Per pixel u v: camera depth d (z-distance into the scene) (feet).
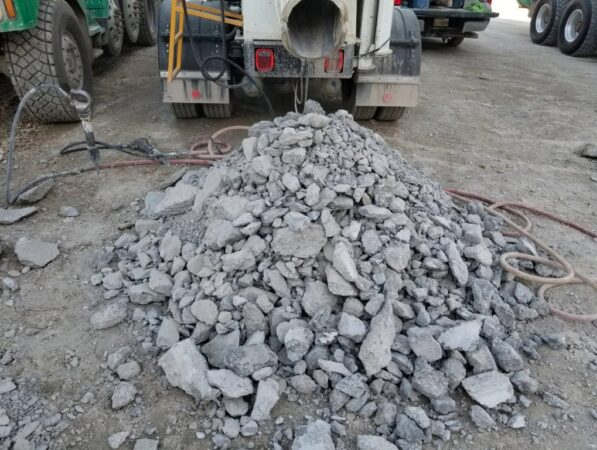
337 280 7.84
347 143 9.46
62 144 14.32
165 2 14.96
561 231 11.33
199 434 6.54
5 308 8.45
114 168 12.97
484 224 10.69
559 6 32.24
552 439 6.70
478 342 7.48
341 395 6.93
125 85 19.81
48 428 6.57
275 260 8.23
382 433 6.64
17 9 12.77
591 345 8.22
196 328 7.72
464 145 15.76
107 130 15.37
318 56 10.61
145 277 8.85
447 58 27.91
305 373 7.29
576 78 24.97
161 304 8.55
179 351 7.14
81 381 7.25
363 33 12.43
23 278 9.11
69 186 12.12
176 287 8.29
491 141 16.24
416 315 8.00
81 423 6.67
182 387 6.95
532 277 9.10
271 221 8.30
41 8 13.93
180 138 14.90
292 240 7.98
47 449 6.33
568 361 7.90
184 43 14.03
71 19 15.30
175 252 8.97
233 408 6.73
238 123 16.06
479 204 11.23
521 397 7.20
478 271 8.96
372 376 7.22
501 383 7.11
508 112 19.11
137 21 25.26
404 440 6.46
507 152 15.47
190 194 10.27
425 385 6.95
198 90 14.51
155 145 14.42
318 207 8.32
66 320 8.27
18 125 15.39
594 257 10.44
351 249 8.23
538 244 10.28
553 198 12.81
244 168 9.40
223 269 8.11
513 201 12.49
